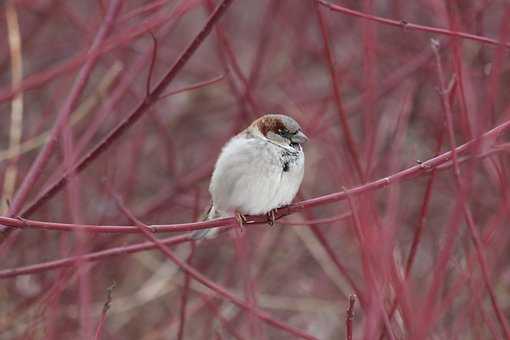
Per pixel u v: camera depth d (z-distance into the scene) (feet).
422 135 37.58
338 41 44.57
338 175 28.53
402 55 40.96
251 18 49.14
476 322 24.80
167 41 46.34
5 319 33.24
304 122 37.14
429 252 37.29
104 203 37.65
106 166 37.83
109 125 40.24
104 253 25.50
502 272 33.91
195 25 48.52
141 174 43.68
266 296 39.73
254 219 28.22
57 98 38.14
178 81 47.73
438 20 36.17
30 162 39.27
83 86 26.13
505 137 29.89
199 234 27.48
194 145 46.47
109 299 19.29
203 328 36.86
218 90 47.70
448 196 39.65
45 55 45.93
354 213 18.75
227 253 41.34
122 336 38.88
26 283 36.52
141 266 40.83
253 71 36.17
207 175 40.37
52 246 38.06
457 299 27.99
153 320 39.22
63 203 37.63
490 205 34.47
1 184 35.22
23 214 26.16
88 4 47.29
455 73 21.89
